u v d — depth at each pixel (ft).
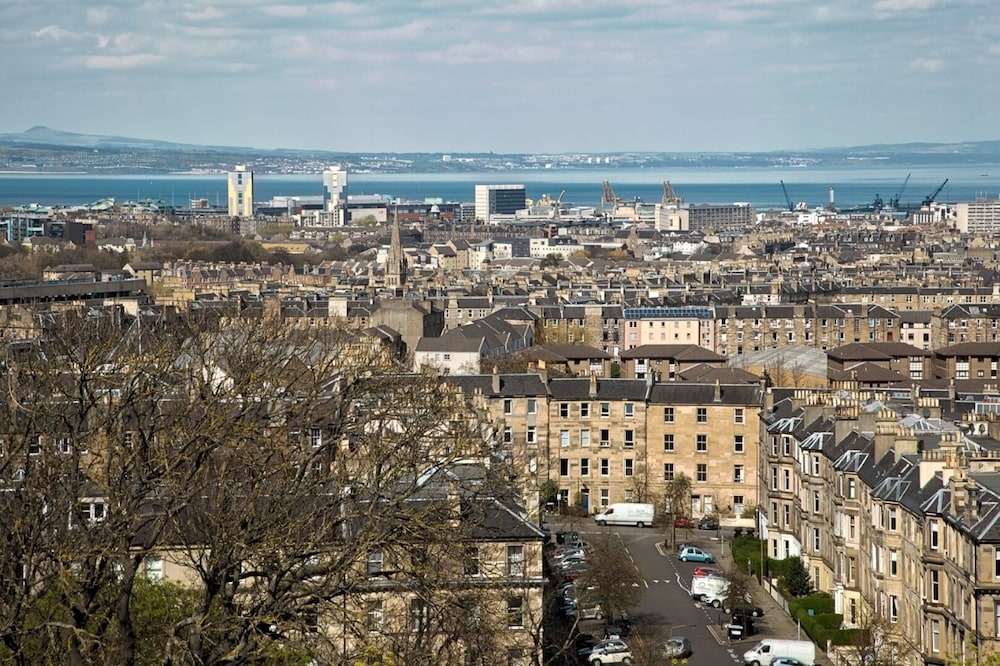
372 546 524.93
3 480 533.96
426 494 638.94
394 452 587.68
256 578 555.69
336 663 495.00
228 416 606.96
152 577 602.85
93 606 499.92
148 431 585.63
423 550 547.49
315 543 517.55
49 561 523.29
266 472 559.38
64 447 617.21
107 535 502.38
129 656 479.41
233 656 475.72
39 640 516.73
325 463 626.23
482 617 565.12
